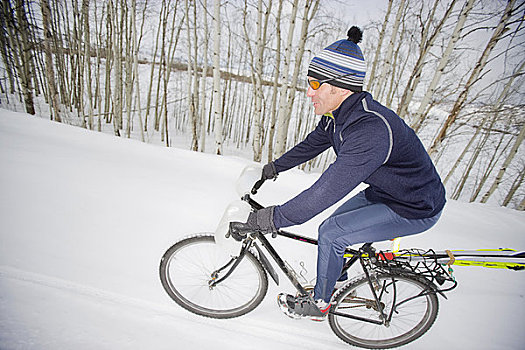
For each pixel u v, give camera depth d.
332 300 1.36
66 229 1.86
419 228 1.15
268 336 1.39
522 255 1.16
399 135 0.92
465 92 5.05
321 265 1.29
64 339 1.09
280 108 6.34
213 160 3.86
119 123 12.41
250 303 1.46
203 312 1.44
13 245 1.62
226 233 1.11
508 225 3.19
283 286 1.75
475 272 2.10
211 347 1.24
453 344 1.49
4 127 3.67
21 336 1.05
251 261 1.38
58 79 12.62
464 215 3.29
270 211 1.01
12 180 2.32
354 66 0.95
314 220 2.60
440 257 1.22
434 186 1.08
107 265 1.62
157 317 1.33
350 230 1.18
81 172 2.72
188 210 2.35
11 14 7.20
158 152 3.85
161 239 1.94
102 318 1.25
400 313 1.46
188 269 1.59
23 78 7.98
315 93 1.06
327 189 0.89
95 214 2.08
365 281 1.33
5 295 1.24
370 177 1.07
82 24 10.75
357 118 0.93
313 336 1.45
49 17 9.46
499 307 1.78
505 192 12.46
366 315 1.50
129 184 2.65
